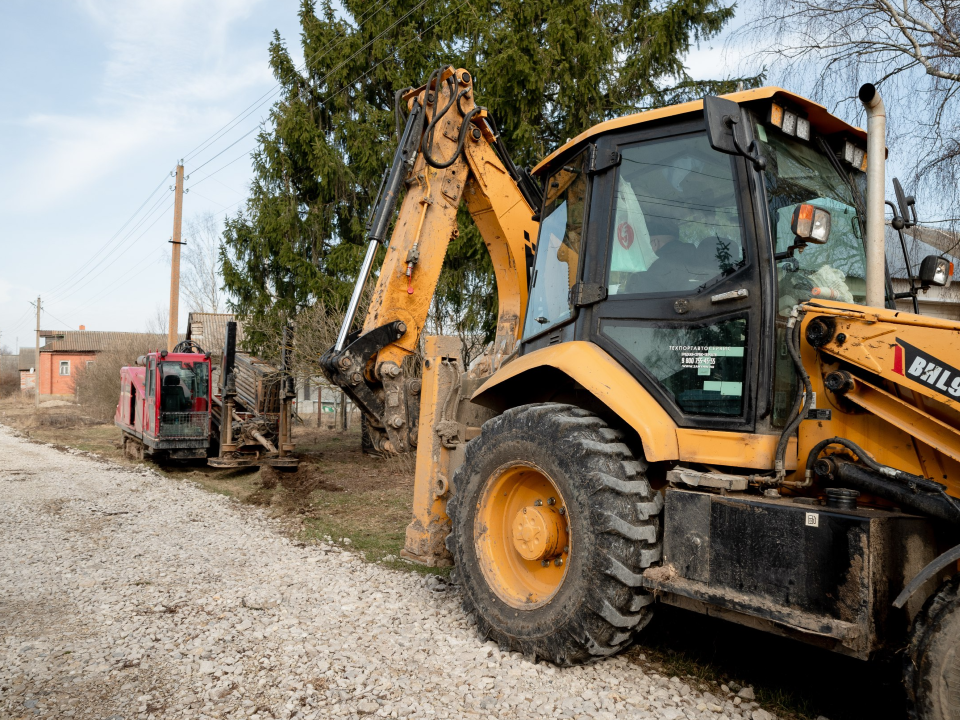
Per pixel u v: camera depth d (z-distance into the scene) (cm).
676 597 314
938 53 889
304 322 1302
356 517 754
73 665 351
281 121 1405
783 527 278
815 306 305
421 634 389
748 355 311
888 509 281
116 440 1880
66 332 5175
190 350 1271
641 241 359
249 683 329
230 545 626
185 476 1127
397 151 533
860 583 254
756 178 315
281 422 1077
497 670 340
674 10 1084
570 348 370
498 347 548
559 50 1071
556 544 359
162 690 323
